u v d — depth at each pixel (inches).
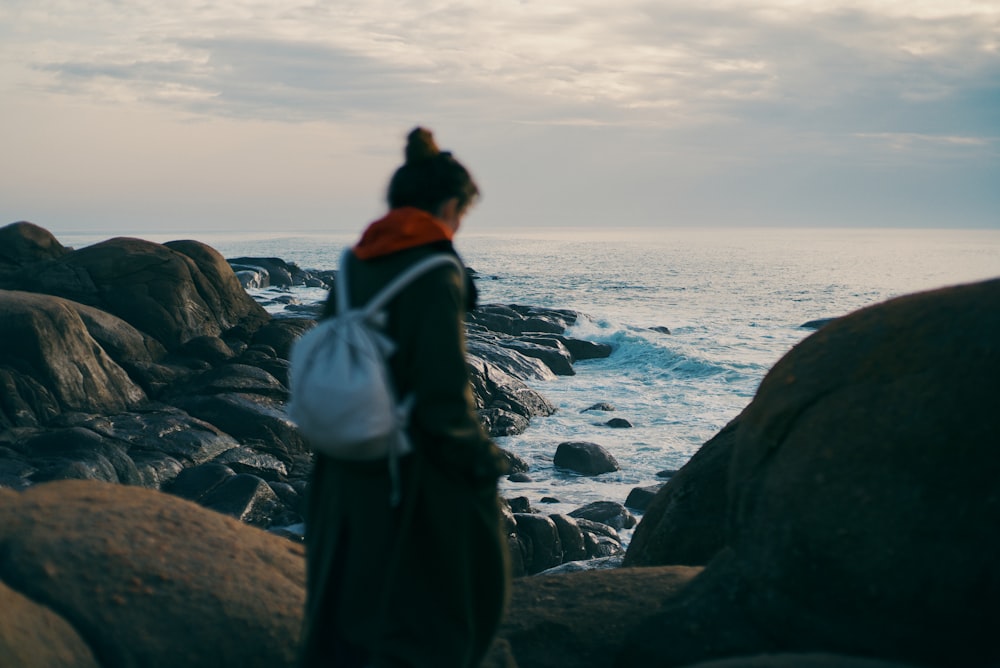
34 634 101.4
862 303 2785.4
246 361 805.2
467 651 89.4
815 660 95.6
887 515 101.4
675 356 1339.8
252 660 112.7
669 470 795.4
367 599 88.7
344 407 82.6
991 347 101.2
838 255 7583.7
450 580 88.2
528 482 757.9
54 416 655.8
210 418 702.5
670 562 174.2
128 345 769.6
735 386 1192.2
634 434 926.4
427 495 87.0
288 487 638.5
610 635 127.5
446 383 83.1
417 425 85.8
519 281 3619.6
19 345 663.1
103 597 112.4
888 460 102.7
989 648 96.9
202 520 134.0
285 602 120.6
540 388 1151.6
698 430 946.1
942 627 98.5
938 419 100.7
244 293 917.8
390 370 85.5
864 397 107.6
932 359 104.4
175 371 767.7
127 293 825.5
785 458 112.7
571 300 2721.5
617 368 1333.7
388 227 88.0
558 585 143.7
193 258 889.5
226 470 626.5
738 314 2325.3
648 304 2630.4
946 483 98.9
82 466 583.2
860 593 103.2
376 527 87.6
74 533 121.3
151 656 108.7
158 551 122.0
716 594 121.2
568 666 124.5
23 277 826.2
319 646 93.0
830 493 106.0
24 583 111.1
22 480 564.1
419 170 91.0
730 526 123.3
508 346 1272.1
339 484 90.2
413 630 87.7
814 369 115.8
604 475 782.5
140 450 638.5
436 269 85.7
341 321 86.3
